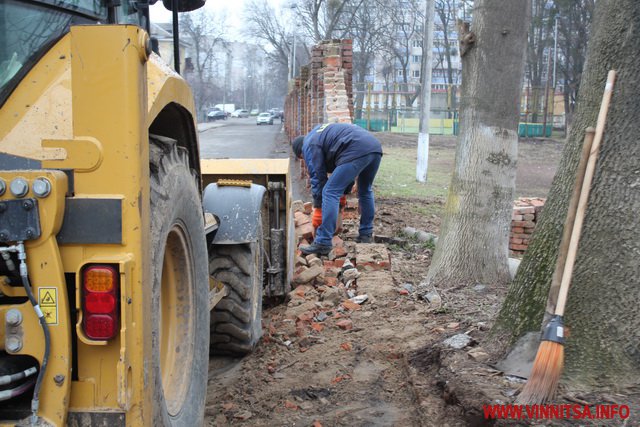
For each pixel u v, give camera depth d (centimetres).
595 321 343
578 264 354
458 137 627
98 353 220
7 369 213
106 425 221
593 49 374
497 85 595
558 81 4528
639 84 348
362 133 734
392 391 409
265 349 495
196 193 320
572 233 334
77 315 218
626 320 339
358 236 836
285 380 435
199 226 326
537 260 387
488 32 589
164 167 275
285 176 598
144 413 226
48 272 212
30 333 216
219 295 437
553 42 4012
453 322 499
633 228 345
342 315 553
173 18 378
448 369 383
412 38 6662
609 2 362
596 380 332
